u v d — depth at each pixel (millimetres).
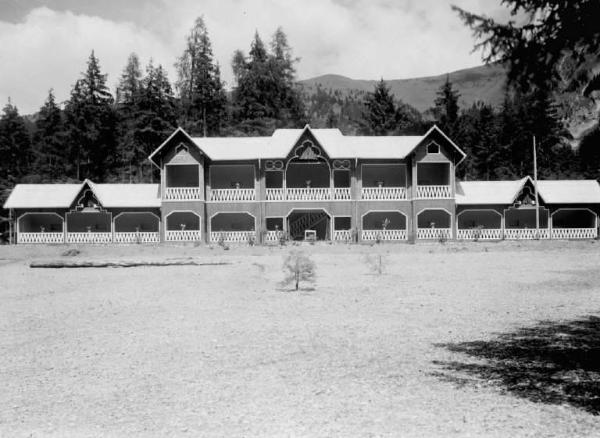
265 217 51344
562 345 13742
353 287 25609
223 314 19281
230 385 10859
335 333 15742
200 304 21609
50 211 52469
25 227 53594
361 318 18031
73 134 77750
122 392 10625
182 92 84062
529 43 8414
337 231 51406
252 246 47156
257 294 24000
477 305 20234
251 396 10102
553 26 8367
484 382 10633
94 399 10227
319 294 23625
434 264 35688
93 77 78750
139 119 77062
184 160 51188
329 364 12312
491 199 52594
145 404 9820
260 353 13531
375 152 52062
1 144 86750
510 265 34500
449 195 51500
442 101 87500
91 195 52375
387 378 11070
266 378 11305
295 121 86938
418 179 54719
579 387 10141
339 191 51562
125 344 14969
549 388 10125
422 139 50656
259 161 51094
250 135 77562
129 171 81500
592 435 7742
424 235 51469
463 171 84938
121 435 8297
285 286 26297
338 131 54875
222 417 8984
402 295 22953
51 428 8703
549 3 8344
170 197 51062
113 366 12680
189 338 15492
